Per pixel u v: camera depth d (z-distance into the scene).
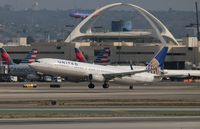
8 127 135.38
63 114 168.88
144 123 144.88
